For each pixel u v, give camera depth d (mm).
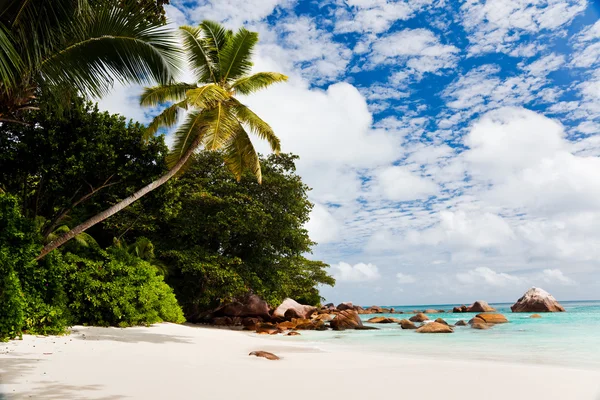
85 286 14969
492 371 7852
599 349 13148
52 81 9625
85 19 9008
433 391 5934
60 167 14516
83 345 9961
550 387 6395
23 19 7922
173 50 10688
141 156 16031
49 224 15656
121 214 22859
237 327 26891
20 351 8406
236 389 5652
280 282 29453
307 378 6711
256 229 27016
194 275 26703
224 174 28422
